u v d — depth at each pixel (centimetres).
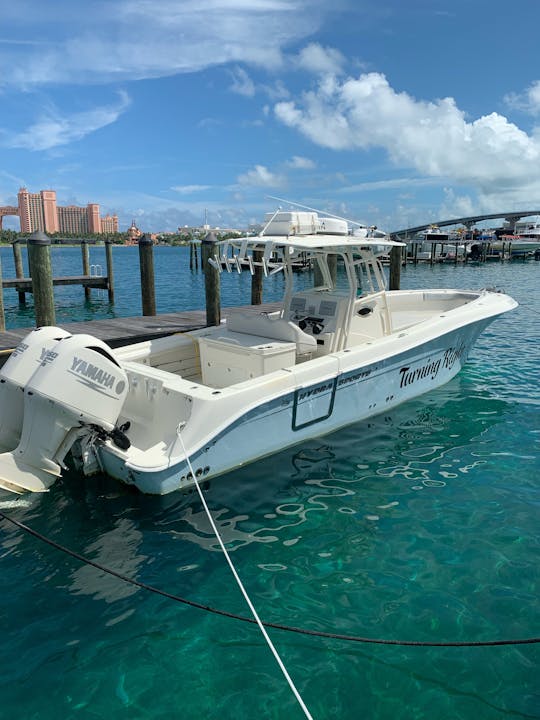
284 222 641
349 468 551
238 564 400
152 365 648
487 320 798
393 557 407
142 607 353
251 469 539
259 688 292
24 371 474
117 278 3491
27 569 391
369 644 321
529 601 359
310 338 605
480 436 634
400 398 710
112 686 292
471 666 305
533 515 466
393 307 960
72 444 479
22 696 285
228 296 2503
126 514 461
